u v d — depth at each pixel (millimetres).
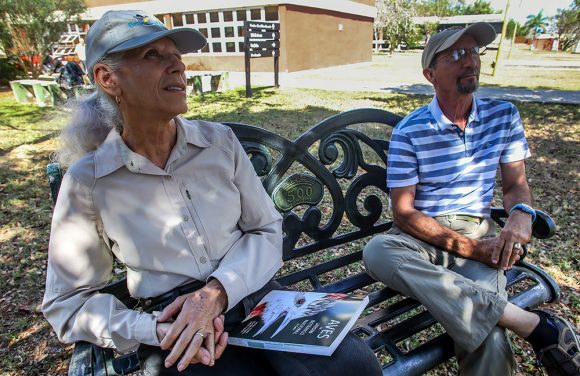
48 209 4270
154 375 1404
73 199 1417
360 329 1808
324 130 2225
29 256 3393
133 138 1472
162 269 1504
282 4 16062
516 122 2156
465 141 2111
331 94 10859
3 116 9484
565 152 5422
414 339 2389
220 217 1580
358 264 3145
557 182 4504
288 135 6504
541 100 8898
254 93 11555
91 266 1460
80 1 15875
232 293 1463
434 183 2139
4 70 16062
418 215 2027
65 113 1545
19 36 15375
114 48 1293
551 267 3004
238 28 17531
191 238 1518
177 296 1527
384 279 1881
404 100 9531
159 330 1350
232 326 1534
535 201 4070
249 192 1680
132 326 1353
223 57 18281
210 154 1564
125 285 1782
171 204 1490
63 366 2268
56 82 11742
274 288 1712
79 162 1436
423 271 1757
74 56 17312
